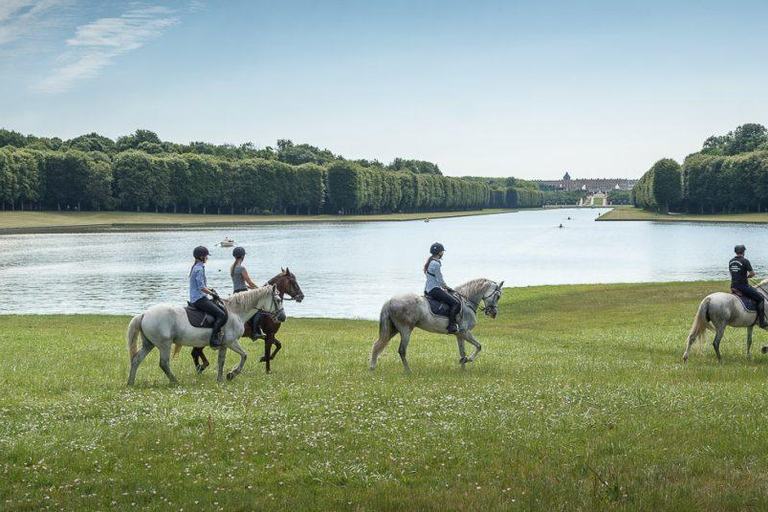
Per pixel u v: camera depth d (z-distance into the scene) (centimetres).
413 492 863
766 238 10269
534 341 2664
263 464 975
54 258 7331
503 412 1230
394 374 1750
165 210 17900
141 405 1302
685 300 3878
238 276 1878
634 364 1919
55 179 15512
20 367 1869
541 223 17850
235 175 18388
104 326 3180
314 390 1480
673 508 789
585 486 868
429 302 1830
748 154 17812
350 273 6050
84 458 992
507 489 857
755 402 1296
